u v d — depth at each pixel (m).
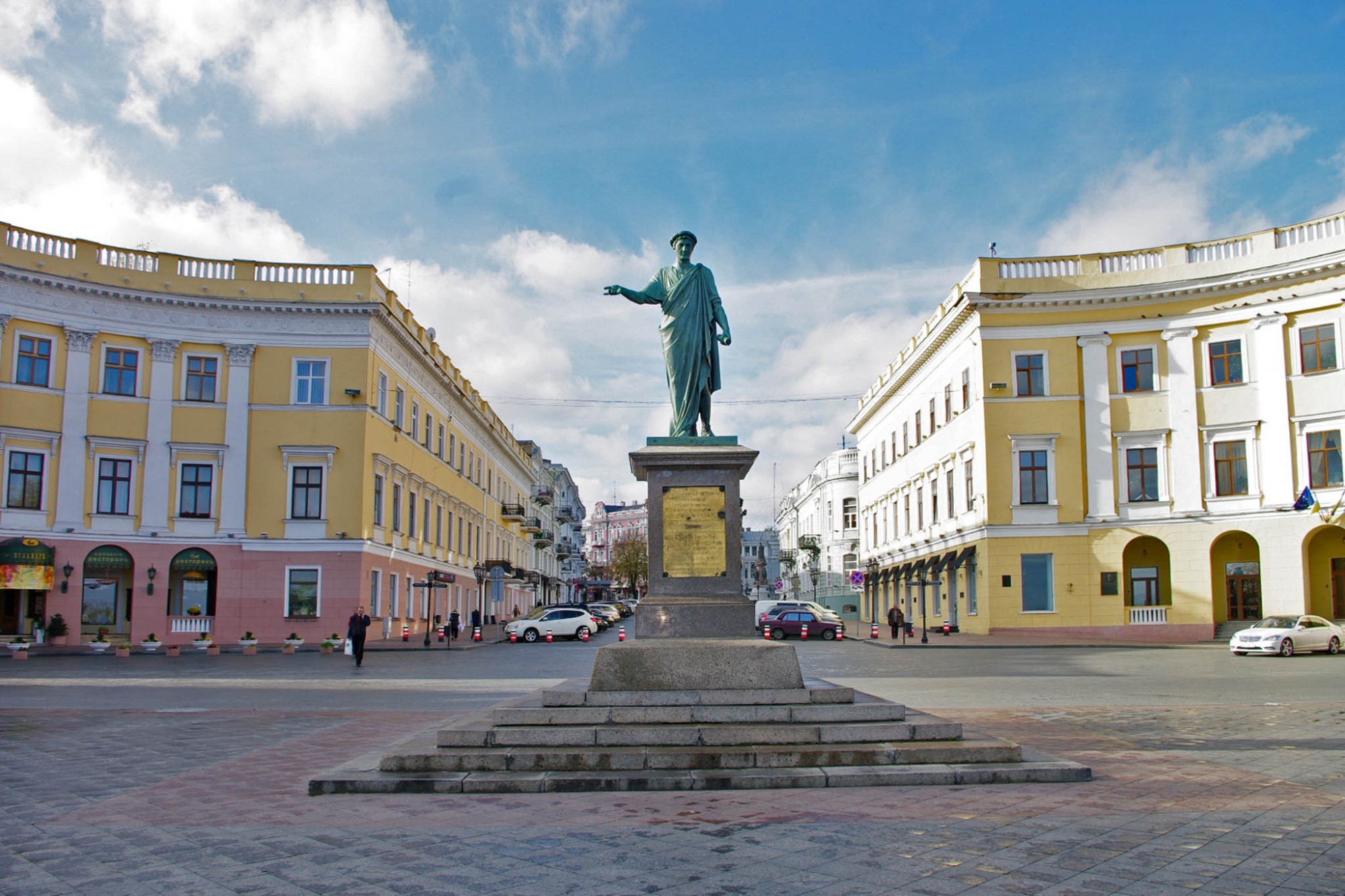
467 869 6.37
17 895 6.01
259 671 26.33
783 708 9.99
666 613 11.37
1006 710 15.19
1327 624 31.19
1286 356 36.41
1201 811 7.82
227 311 38.94
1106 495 38.66
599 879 6.12
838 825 7.36
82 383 37.19
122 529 37.38
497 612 66.50
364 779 8.84
